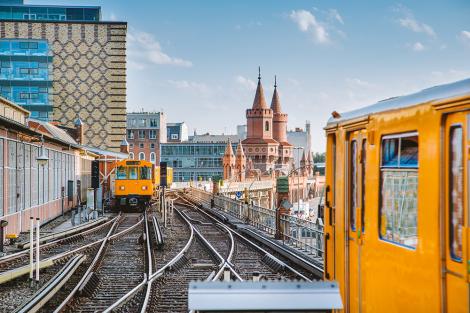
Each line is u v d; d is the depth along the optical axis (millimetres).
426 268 5801
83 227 28047
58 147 34688
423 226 5875
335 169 8953
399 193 6512
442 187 5613
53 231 25750
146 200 41406
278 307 5234
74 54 65688
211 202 43844
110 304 12133
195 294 5297
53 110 65438
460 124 5398
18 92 65000
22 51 65000
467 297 5137
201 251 21062
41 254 19422
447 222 5539
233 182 88938
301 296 5301
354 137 8180
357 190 7945
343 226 8383
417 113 6109
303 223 19297
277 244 20422
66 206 37594
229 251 20562
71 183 37281
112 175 50750
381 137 7035
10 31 64750
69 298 11812
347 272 8234
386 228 6832
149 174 41625
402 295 6324
